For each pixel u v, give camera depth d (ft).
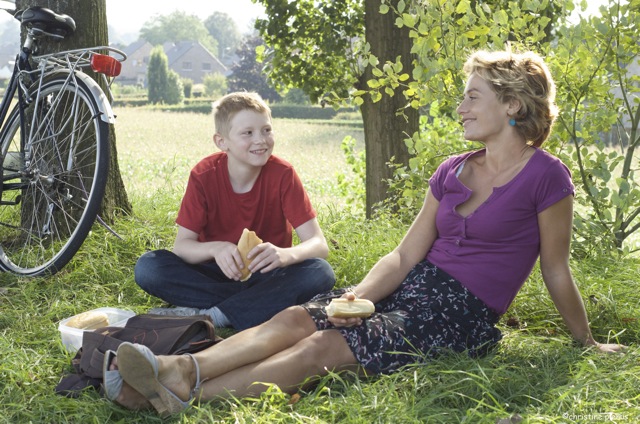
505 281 9.73
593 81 14.55
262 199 11.63
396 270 10.03
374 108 21.03
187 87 292.40
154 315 9.56
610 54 14.47
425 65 15.06
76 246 13.32
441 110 17.34
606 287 12.51
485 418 7.77
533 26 14.83
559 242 9.64
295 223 11.54
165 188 21.01
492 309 9.78
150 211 17.65
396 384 8.86
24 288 12.99
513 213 9.56
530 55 9.84
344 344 8.95
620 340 11.10
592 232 14.14
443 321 9.61
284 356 8.66
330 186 46.98
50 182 14.34
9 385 9.00
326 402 8.37
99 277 13.67
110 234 15.14
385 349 9.09
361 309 9.02
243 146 11.05
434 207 10.27
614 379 8.96
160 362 7.93
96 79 16.10
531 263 9.85
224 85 296.10
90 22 16.03
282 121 148.56
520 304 12.11
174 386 8.05
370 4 20.85
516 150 9.71
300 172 59.47
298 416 7.95
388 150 20.90
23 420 8.30
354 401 8.32
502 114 9.59
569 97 14.56
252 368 8.52
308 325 9.10
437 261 9.95
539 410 8.08
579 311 10.05
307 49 26.03
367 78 21.34
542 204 9.50
